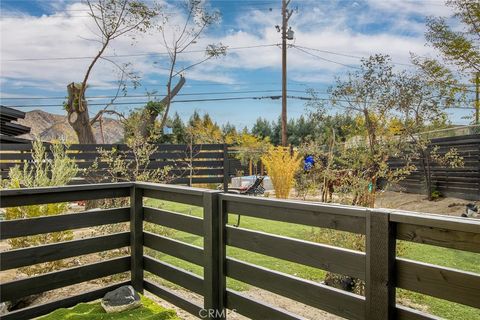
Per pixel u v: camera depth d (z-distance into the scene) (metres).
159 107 9.52
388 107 6.39
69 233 3.71
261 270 2.18
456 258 4.18
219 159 9.49
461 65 8.12
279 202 2.06
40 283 2.57
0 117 8.16
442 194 8.55
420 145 7.55
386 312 1.60
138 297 2.79
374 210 1.67
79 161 7.80
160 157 8.95
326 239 3.61
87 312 2.62
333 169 6.09
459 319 2.71
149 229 3.93
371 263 1.67
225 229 2.40
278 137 28.28
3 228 2.40
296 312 2.90
